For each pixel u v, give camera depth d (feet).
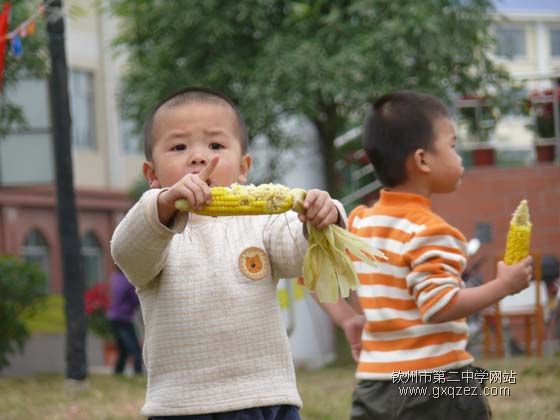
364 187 46.80
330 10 41.93
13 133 53.57
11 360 43.47
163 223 9.84
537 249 42.86
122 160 79.05
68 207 30.53
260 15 41.27
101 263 77.15
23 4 29.14
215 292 10.58
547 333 36.06
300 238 10.58
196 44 42.75
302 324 40.06
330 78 39.70
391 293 13.46
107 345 60.39
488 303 12.92
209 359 10.55
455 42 41.45
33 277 40.19
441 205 43.70
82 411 23.99
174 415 10.52
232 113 11.14
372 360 13.61
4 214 67.21
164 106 11.09
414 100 14.28
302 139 44.34
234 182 10.98
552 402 21.11
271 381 10.63
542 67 83.61
